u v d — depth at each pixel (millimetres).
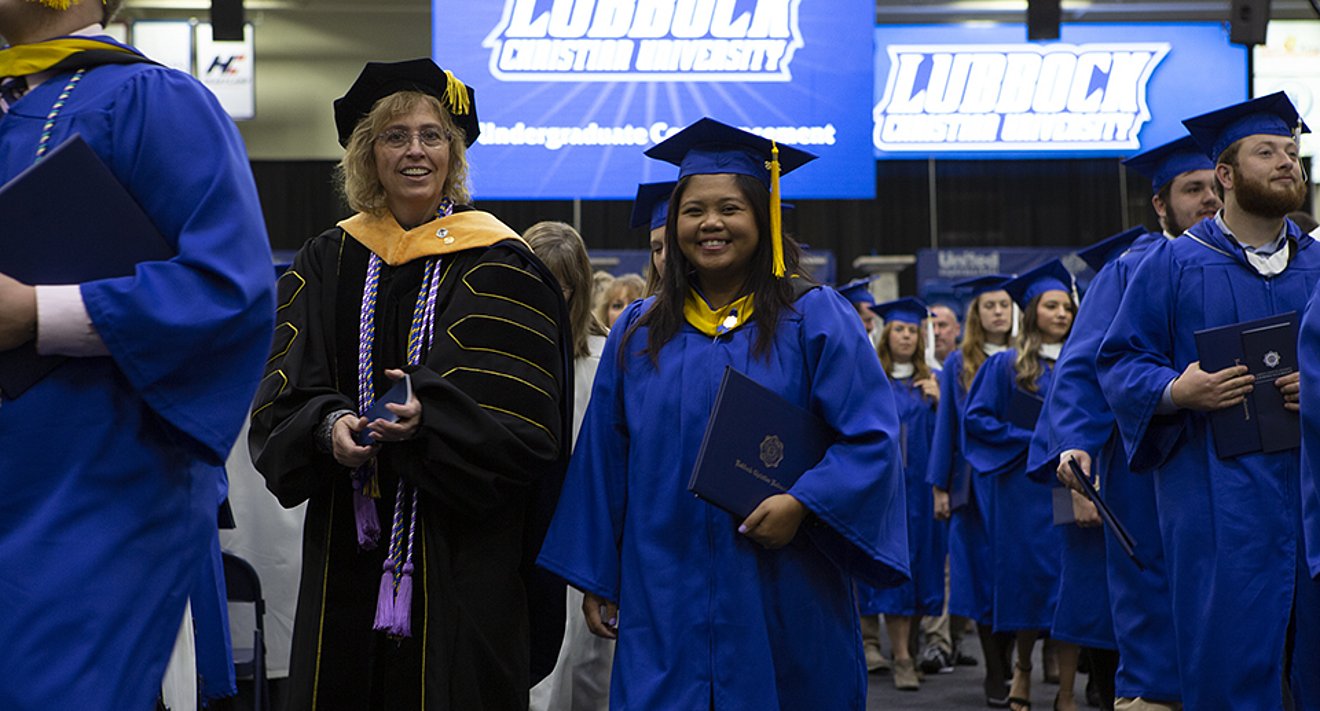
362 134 3373
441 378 3117
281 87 17156
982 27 15500
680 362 3268
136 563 2184
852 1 12734
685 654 3133
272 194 17125
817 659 3215
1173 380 3943
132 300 2107
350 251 3379
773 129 12711
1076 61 15031
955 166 18156
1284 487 3850
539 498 3486
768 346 3236
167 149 2221
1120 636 4523
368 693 3195
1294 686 3883
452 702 3127
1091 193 18172
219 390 2209
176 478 2266
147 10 15414
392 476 3217
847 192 12742
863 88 12742
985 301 7500
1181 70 15109
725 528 3162
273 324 2287
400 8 17141
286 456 3125
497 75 12641
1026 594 6480
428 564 3168
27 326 2078
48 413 2141
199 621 3953
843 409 3193
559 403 3322
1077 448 4469
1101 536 5414
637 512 3229
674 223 3326
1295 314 3861
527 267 3371
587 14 12672
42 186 2107
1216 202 4832
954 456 7367
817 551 3248
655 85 12719
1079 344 4594
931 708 6816
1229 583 3844
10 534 2119
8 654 2057
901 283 18062
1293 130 4027
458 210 3428
